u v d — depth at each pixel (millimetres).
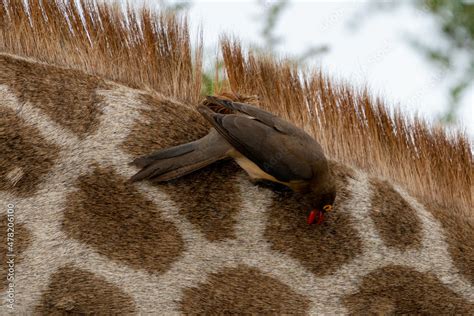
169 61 7094
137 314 7012
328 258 7027
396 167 7082
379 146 7086
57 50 7078
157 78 7086
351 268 7027
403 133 7098
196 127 7051
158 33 7102
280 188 7027
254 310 7020
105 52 7086
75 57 7078
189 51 7098
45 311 7008
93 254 7012
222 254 7020
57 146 7020
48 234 7008
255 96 7086
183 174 7004
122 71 7082
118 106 7043
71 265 7008
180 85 7086
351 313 7023
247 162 7004
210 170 7031
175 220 7020
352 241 7031
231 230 7023
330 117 7094
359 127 7094
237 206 7027
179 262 7016
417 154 7094
